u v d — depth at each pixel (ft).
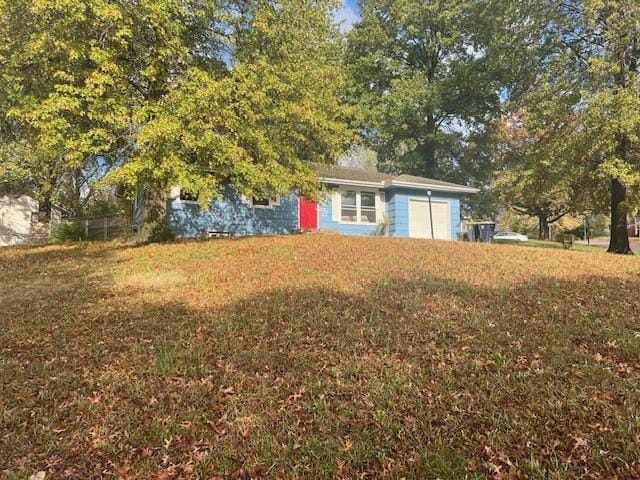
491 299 22.85
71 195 76.13
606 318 19.57
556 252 40.50
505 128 112.57
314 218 66.85
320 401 13.34
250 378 15.07
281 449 11.18
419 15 107.34
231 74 41.19
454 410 12.51
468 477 9.86
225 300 24.75
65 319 22.72
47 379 15.75
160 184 37.52
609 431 11.18
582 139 50.67
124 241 50.31
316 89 48.70
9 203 78.59
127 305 24.77
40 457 11.43
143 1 34.68
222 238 49.11
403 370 14.99
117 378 15.52
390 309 21.58
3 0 33.35
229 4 42.91
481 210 137.69
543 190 60.18
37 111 33.14
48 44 33.40
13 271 35.94
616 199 57.11
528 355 15.84
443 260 34.27
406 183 70.28
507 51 64.03
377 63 109.19
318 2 63.57
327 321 20.24
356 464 10.52
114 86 35.40
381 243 43.83
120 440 11.99
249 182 42.50
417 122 113.91
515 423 11.71
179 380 15.26
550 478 9.69
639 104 45.96
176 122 34.76
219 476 10.44
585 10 50.96
